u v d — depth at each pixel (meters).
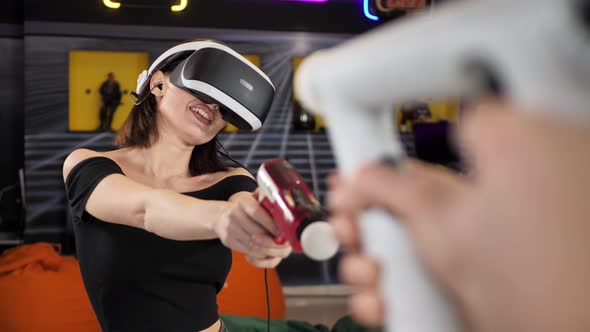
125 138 1.96
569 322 0.22
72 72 6.36
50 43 6.18
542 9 0.21
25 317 3.63
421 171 0.30
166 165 1.95
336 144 0.37
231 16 6.42
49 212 6.29
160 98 1.91
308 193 1.01
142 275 1.74
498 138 0.23
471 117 0.25
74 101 6.39
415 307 0.31
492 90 0.24
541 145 0.22
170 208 1.42
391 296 0.32
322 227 0.92
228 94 1.73
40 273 3.83
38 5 6.12
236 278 4.12
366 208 0.32
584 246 0.22
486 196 0.25
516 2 0.22
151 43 6.30
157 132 1.93
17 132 6.67
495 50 0.23
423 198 0.28
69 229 6.17
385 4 6.23
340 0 6.59
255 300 4.12
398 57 0.28
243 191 1.97
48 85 6.20
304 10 6.55
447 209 0.27
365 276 0.33
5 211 6.61
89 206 1.68
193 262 1.80
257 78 1.78
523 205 0.23
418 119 6.35
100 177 1.69
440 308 0.30
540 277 0.23
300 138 6.62
